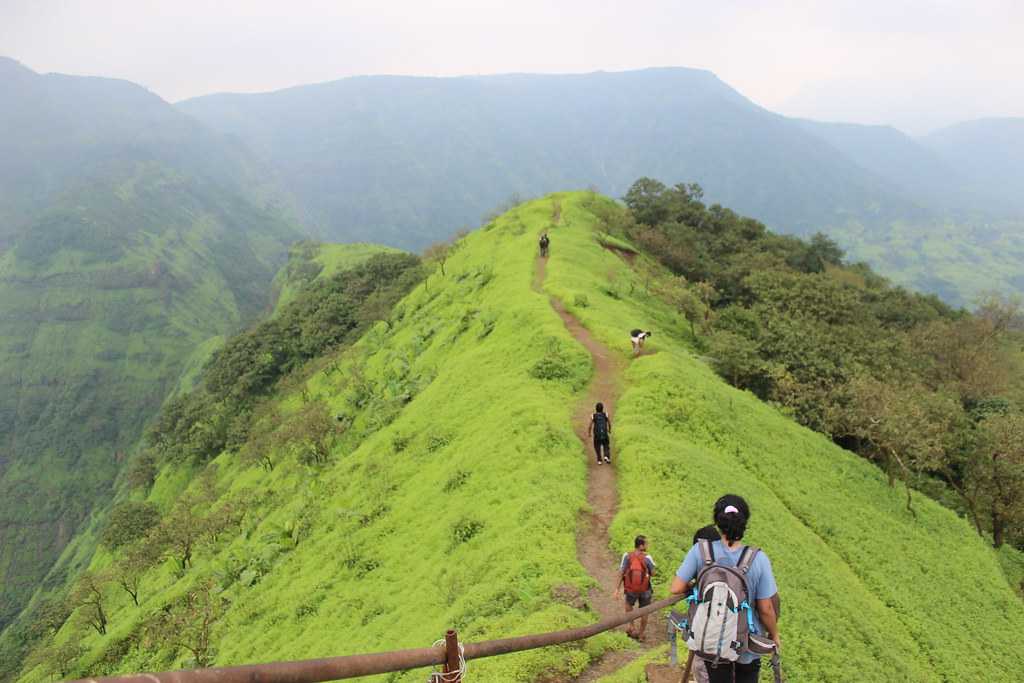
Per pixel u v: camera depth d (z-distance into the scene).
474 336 52.22
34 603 126.62
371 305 107.38
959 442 46.34
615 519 21.78
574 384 36.03
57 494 190.38
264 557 38.28
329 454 58.94
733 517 7.35
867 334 63.62
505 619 16.72
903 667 19.38
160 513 96.50
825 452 38.81
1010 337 92.94
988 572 33.19
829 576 23.91
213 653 31.27
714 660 7.00
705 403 34.56
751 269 82.94
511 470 27.36
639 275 73.38
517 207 106.75
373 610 24.62
